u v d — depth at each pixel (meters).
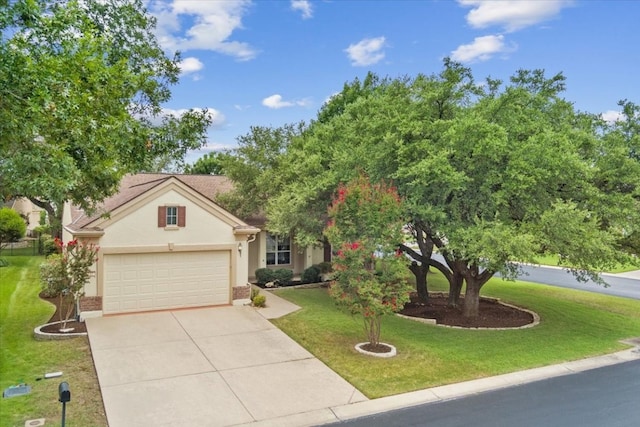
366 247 11.55
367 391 9.20
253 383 9.52
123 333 12.72
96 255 14.23
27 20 7.97
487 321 15.23
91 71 9.59
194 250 15.69
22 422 7.50
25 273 22.69
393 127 14.76
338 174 16.34
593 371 10.73
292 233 20.41
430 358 11.23
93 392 8.88
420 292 18.12
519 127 13.88
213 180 26.03
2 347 11.45
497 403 8.79
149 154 13.93
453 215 13.74
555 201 13.48
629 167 13.58
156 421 7.78
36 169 8.36
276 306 16.38
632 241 15.07
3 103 7.64
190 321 14.13
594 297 20.30
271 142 21.53
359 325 14.09
